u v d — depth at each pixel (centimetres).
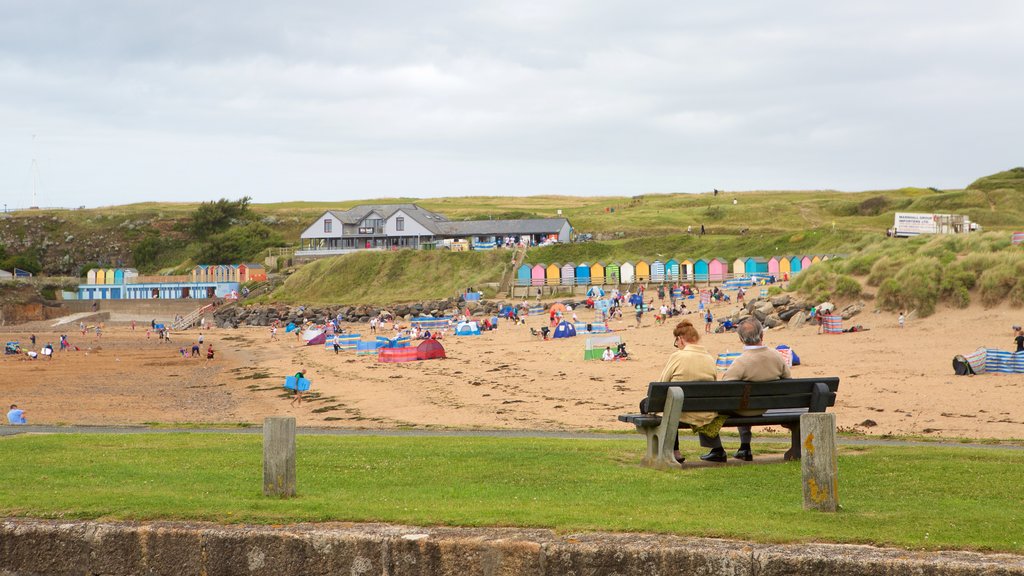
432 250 12094
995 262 4747
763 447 1702
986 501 1083
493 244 12688
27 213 18025
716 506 1044
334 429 2464
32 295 12381
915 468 1312
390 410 3291
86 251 16575
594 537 901
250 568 953
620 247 11862
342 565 933
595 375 4119
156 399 4181
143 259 16225
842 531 902
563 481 1258
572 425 2600
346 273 11950
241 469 1427
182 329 10712
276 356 6719
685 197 19212
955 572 800
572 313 8075
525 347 5816
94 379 5369
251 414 3456
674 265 9662
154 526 987
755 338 1385
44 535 1001
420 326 7650
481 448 1681
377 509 1030
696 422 1380
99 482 1278
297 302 11419
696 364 1390
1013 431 2189
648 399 1354
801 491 1141
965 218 9006
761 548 857
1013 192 14125
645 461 1397
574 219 15338
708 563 849
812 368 3781
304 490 1197
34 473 1370
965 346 4066
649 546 870
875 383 3241
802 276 5816
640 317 6819
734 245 11269
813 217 14725
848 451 1555
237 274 12744
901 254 5447
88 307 12344
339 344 6706
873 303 5116
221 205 17312
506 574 893
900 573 810
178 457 1580
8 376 5625
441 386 4022
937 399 2803
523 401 3366
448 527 954
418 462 1470
